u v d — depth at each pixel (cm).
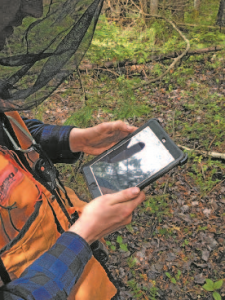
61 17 65
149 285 251
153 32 545
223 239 275
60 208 108
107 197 96
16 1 57
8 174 89
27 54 62
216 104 416
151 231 289
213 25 574
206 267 256
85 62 486
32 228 93
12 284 76
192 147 358
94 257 120
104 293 121
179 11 607
